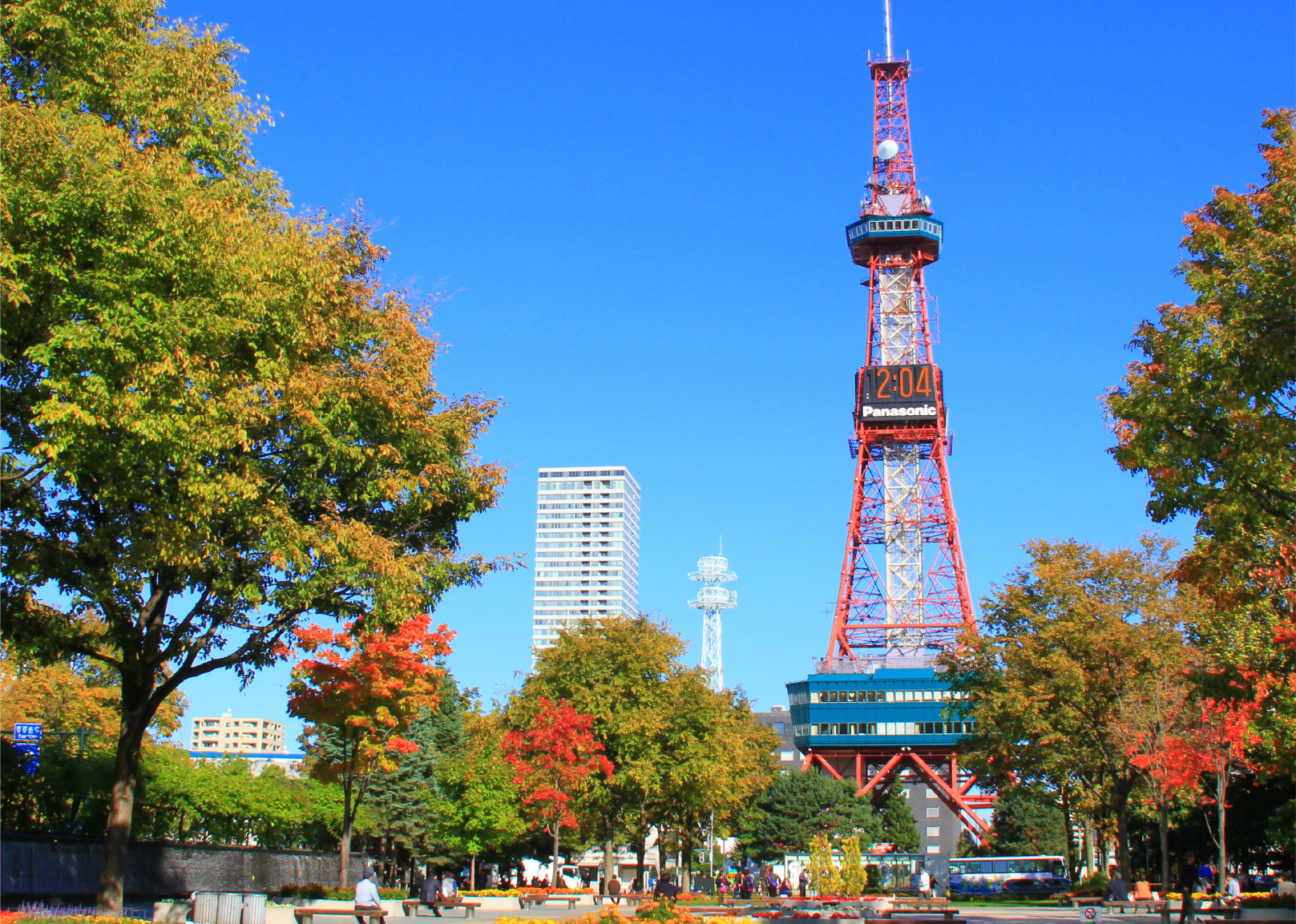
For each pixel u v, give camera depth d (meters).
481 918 47.53
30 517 30.02
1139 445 28.66
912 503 157.62
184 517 27.34
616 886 65.56
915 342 165.00
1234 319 26.41
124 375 24.23
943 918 46.28
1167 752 50.84
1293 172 27.06
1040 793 76.56
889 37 178.62
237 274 25.92
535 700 71.75
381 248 35.88
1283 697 38.03
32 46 27.41
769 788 130.12
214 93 30.12
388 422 33.47
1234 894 60.75
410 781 82.31
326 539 31.05
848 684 148.38
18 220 23.14
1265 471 27.66
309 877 66.31
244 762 90.44
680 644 74.44
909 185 171.88
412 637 47.62
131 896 50.22
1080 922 47.69
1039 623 67.19
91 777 62.19
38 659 32.78
